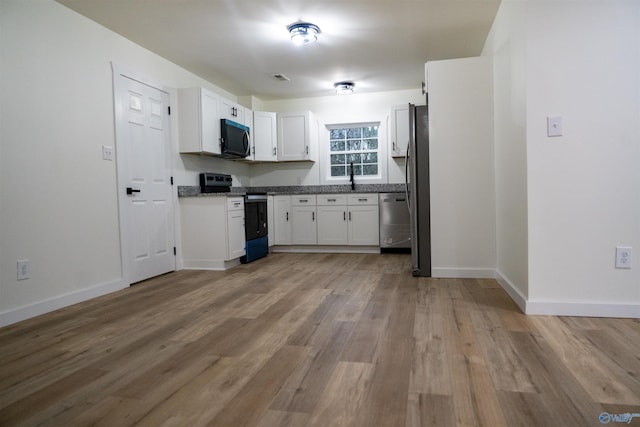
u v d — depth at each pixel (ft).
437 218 11.19
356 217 17.07
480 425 3.99
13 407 4.57
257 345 6.34
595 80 7.22
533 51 7.40
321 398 4.61
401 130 17.10
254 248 15.30
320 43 12.09
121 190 10.78
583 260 7.42
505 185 9.50
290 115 18.10
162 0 9.14
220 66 13.98
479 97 10.78
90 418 4.30
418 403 4.44
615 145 7.21
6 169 7.83
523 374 5.10
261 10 9.82
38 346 6.50
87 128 9.77
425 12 10.11
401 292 9.66
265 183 19.43
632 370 5.16
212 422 4.16
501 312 7.84
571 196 7.40
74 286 9.28
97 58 10.18
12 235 7.91
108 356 6.03
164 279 11.85
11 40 7.99
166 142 12.89
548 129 7.40
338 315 7.88
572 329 6.75
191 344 6.45
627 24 7.09
